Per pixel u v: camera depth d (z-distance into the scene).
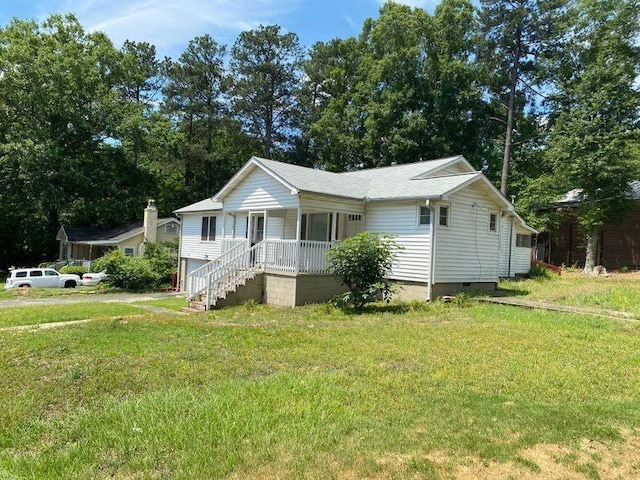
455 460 3.85
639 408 5.13
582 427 4.54
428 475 3.60
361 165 37.47
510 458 3.88
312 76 43.47
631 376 6.46
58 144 33.94
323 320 11.45
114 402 5.28
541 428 4.51
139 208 37.34
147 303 17.08
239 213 19.23
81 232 36.66
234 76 44.16
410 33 33.88
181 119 44.50
